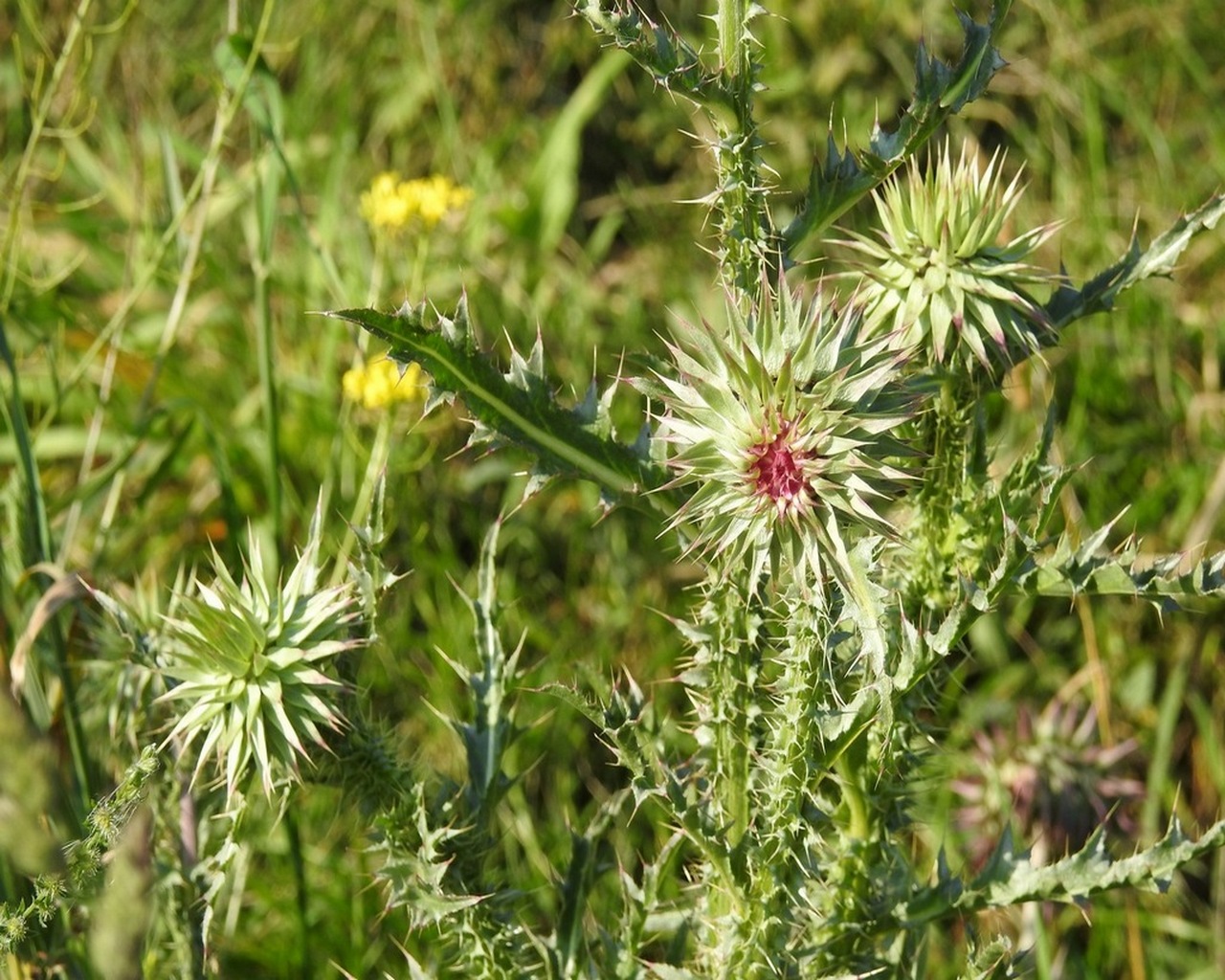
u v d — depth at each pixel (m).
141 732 0.65
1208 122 1.06
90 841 0.56
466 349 0.56
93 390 0.85
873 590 0.53
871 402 0.53
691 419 0.54
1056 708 0.74
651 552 0.86
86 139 1.03
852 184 0.57
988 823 0.73
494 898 0.59
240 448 0.86
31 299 0.79
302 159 1.00
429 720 0.78
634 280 1.00
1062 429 0.90
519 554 0.87
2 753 0.56
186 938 0.62
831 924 0.58
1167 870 0.56
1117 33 1.08
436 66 1.05
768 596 0.57
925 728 0.58
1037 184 1.04
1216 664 0.84
